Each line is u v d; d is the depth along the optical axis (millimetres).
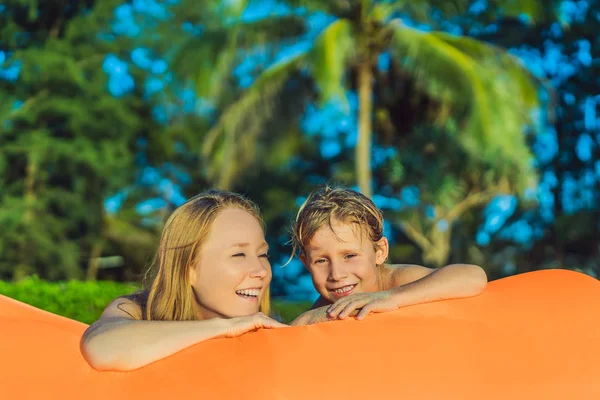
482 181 14641
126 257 17688
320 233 2160
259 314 1735
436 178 14062
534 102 10789
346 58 11195
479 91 10016
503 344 1674
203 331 1661
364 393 1542
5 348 1708
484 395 1566
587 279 2000
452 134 13047
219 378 1562
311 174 16797
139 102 16672
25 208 14789
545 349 1676
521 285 1960
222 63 10805
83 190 15430
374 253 2215
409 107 13578
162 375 1587
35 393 1602
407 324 1709
